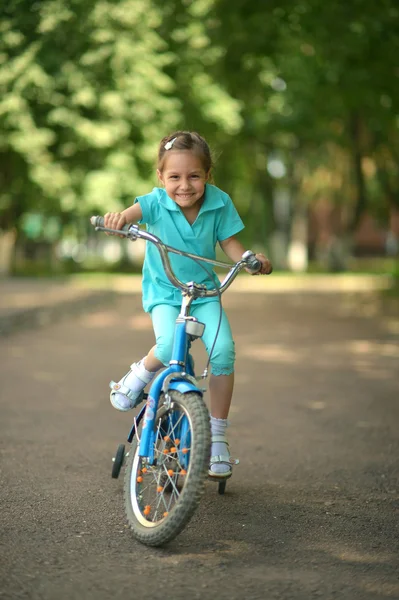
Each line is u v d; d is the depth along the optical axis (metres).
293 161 59.88
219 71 34.94
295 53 33.91
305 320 25.02
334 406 11.44
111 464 8.05
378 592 5.00
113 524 6.19
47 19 35.34
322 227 79.88
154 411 5.98
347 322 24.50
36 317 24.55
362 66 26.03
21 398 11.77
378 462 8.36
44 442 9.00
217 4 25.86
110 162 40.09
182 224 6.37
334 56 25.56
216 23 26.66
